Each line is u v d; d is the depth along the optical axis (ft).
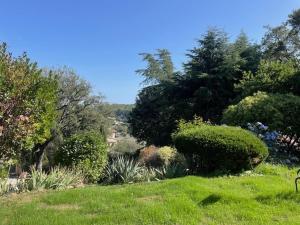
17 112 35.45
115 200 25.09
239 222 21.25
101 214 22.94
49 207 24.85
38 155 81.20
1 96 34.30
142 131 103.96
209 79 86.74
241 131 32.60
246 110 44.68
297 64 63.16
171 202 23.61
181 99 92.58
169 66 111.86
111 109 127.03
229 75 86.02
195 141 31.78
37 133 40.86
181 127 49.55
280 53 104.12
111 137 144.05
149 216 21.98
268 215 22.00
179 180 27.84
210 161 32.58
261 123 42.96
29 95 37.45
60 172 35.91
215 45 89.30
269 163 35.63
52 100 42.93
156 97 99.25
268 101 44.62
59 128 104.73
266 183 27.78
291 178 30.27
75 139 47.47
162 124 96.73
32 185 32.01
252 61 91.35
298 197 24.08
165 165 39.06
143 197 25.44
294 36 104.42
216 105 87.45
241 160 31.30
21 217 23.00
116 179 38.88
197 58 91.15
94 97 117.91
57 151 48.62
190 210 22.59
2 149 34.27
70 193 27.07
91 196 26.27
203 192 25.13
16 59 39.01
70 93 112.27
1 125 33.71
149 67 110.01
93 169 45.80
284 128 43.04
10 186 32.50
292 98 45.47
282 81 55.11
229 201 23.72
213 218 21.89
